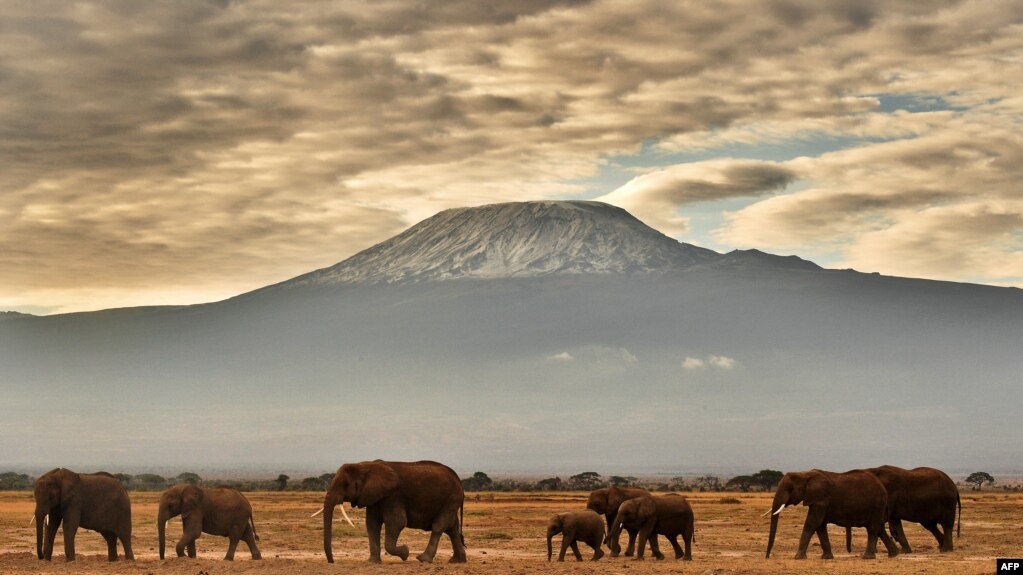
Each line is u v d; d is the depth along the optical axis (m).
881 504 65.62
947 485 69.50
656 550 67.75
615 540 67.19
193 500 62.75
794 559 64.75
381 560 62.78
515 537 89.25
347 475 57.19
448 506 59.12
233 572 54.84
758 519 116.06
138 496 186.50
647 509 66.50
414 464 59.28
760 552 74.62
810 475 65.00
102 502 61.12
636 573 54.66
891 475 68.75
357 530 95.94
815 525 64.81
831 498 64.69
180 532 88.69
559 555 65.44
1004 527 98.94
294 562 58.84
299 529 97.19
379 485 57.12
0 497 181.25
